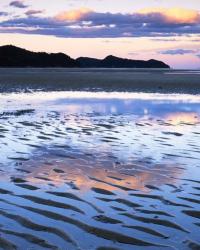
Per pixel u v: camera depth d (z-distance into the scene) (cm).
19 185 652
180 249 433
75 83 3406
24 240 446
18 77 4253
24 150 910
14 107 1759
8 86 2998
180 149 938
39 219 509
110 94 2444
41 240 447
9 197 594
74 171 740
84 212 536
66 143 990
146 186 657
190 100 2097
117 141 1023
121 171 745
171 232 477
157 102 1994
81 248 430
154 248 434
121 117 1462
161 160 834
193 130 1195
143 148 945
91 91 2648
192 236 466
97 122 1334
